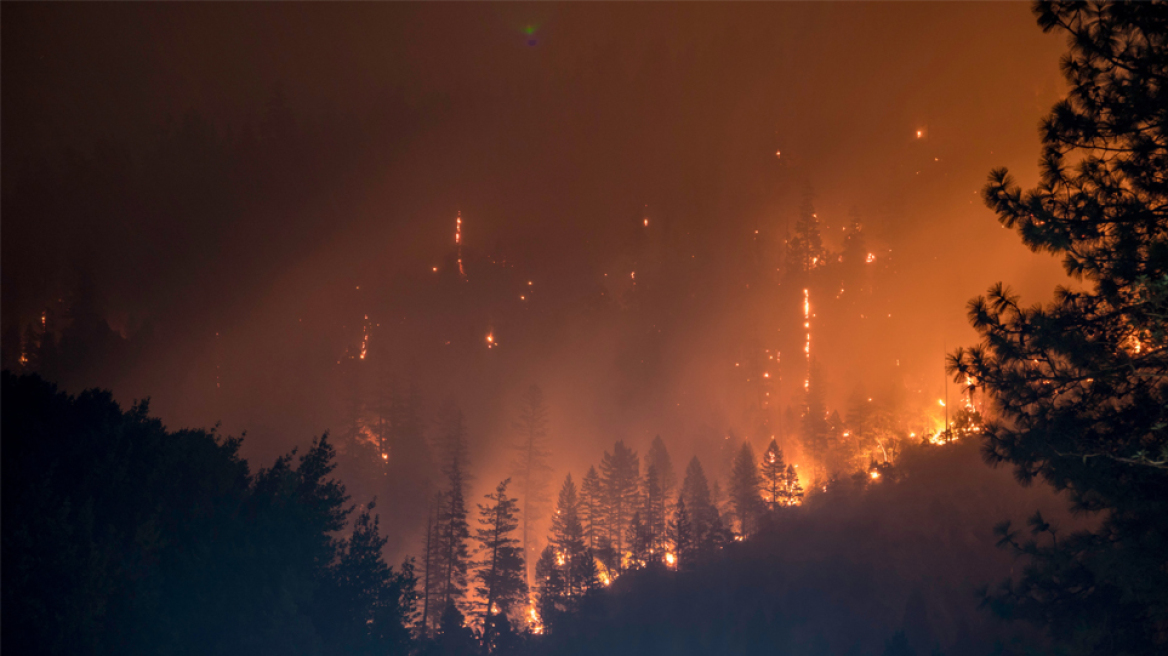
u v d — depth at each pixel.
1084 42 10.38
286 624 12.69
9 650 8.90
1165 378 10.01
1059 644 10.98
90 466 12.55
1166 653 9.84
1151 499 10.12
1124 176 10.50
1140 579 9.58
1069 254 10.88
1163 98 9.59
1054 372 10.91
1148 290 8.92
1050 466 11.26
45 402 13.25
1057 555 11.27
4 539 9.21
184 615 12.02
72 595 9.68
